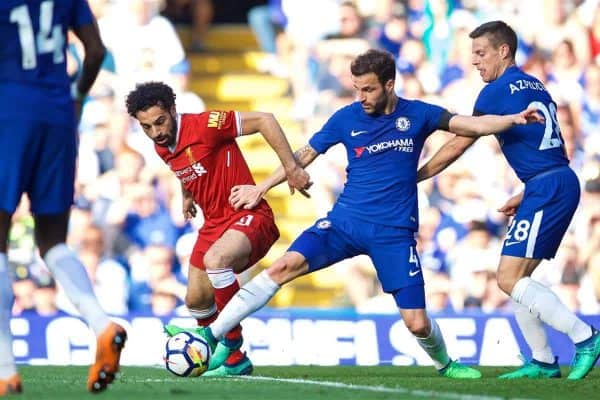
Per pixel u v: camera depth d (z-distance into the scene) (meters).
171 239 44.34
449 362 25.88
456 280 44.19
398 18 51.38
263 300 24.00
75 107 19.67
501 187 45.75
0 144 17.64
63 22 18.31
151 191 44.75
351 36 51.78
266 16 55.00
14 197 17.66
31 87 17.81
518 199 26.52
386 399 18.58
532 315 25.81
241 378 24.86
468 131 24.42
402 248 24.67
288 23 53.56
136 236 44.19
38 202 18.17
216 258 24.70
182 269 44.03
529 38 50.78
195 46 55.31
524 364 26.69
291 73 53.00
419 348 33.66
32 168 18.02
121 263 43.84
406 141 24.72
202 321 26.75
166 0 55.00
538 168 24.92
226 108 53.75
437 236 44.88
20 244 42.38
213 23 57.06
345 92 50.91
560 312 24.89
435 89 49.59
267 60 54.91
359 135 24.88
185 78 49.81
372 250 24.77
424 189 45.53
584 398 19.69
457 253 44.53
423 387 21.77
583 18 50.75
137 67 48.78
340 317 33.72
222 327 23.70
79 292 17.81
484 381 23.95
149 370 29.16
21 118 17.62
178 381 23.09
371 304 44.56
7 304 17.78
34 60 17.86
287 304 46.38
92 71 19.25
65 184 18.30
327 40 52.00
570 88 49.25
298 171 25.14
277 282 24.08
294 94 52.38
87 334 33.34
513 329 33.72
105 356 17.19
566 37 50.28
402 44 51.03
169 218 44.59
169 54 49.53
